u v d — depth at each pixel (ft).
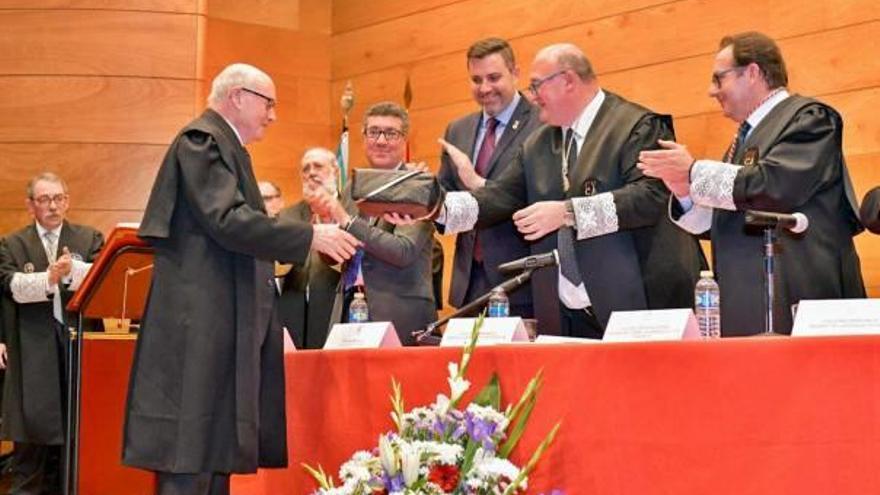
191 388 12.95
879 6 20.04
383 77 29.45
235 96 13.89
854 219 13.04
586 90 15.07
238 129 14.03
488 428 10.37
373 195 14.34
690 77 22.85
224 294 13.28
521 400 10.52
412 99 28.60
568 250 14.70
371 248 15.75
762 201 12.23
